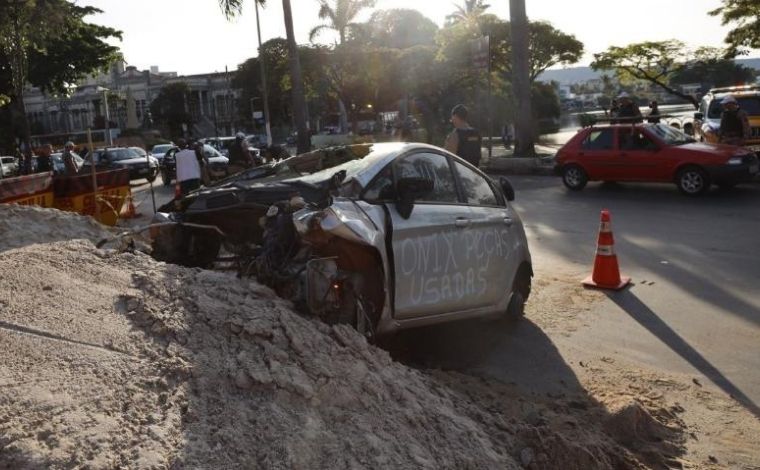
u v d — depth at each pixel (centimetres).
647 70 3098
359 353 360
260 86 5747
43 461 228
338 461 270
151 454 242
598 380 482
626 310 645
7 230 601
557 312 642
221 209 476
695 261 823
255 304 371
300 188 462
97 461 233
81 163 2562
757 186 1431
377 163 476
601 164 1473
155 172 2622
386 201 466
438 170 532
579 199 1395
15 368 275
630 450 377
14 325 305
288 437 270
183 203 516
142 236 554
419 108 3750
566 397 447
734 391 464
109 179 1260
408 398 336
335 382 315
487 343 560
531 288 718
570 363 516
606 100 8419
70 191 1112
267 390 295
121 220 1328
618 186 1551
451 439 317
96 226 692
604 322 612
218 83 8500
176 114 7825
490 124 2131
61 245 431
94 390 270
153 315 335
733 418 425
